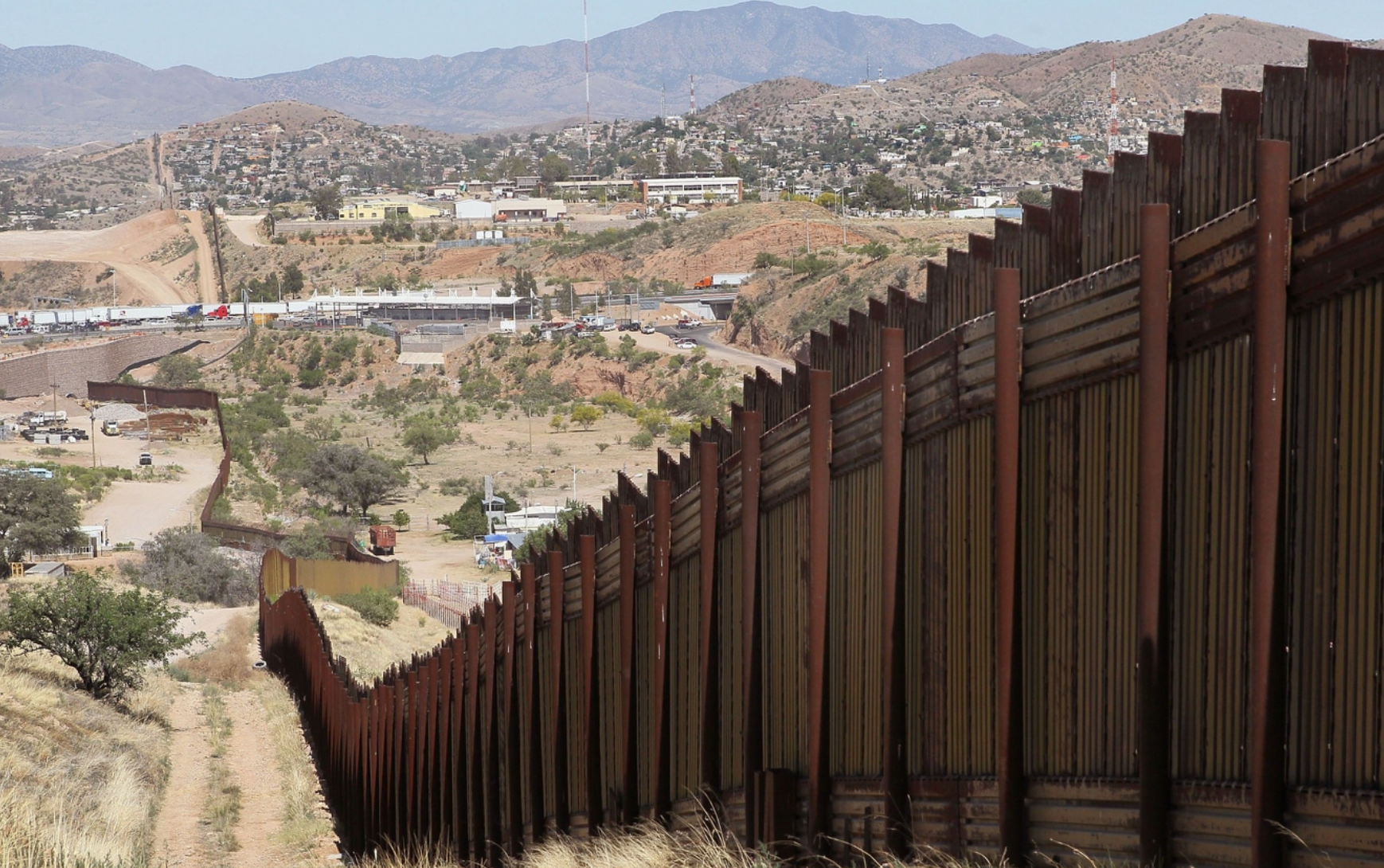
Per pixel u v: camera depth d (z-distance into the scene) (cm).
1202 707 1234
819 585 1781
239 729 7881
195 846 4975
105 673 7738
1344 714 1098
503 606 3042
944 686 1581
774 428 1941
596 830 2506
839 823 1798
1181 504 1255
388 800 4291
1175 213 1264
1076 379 1360
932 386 1583
